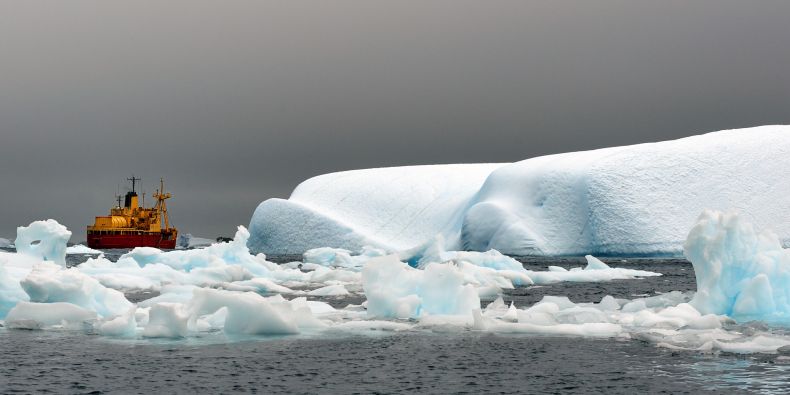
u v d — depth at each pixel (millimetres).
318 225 123688
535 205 107688
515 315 22031
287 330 20016
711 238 22844
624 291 36875
